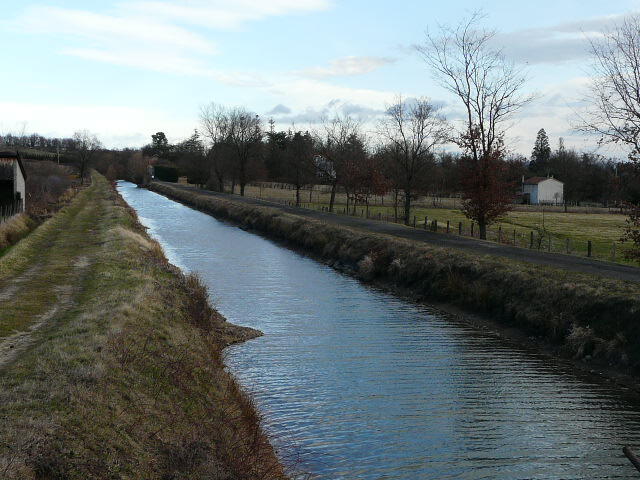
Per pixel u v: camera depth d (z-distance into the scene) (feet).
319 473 35.91
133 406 33.58
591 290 66.23
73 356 36.91
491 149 135.03
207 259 123.75
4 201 136.46
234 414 40.45
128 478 26.96
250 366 55.93
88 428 28.94
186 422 35.14
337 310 80.79
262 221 185.26
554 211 306.76
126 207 217.36
